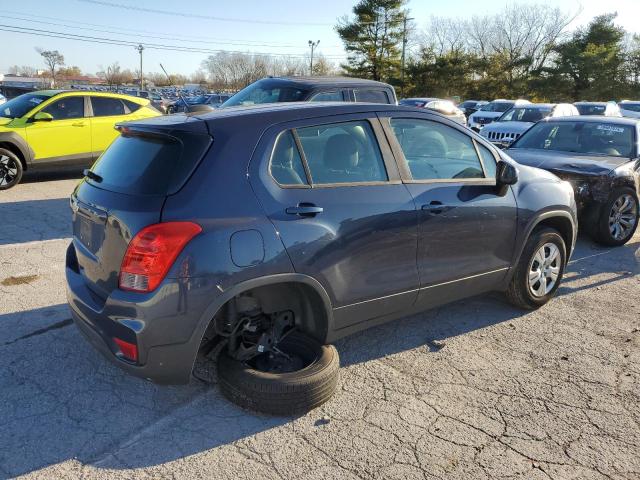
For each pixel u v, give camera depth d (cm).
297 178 318
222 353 332
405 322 449
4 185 945
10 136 939
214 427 305
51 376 352
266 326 333
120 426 304
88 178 339
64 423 305
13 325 421
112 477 264
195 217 278
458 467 277
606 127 789
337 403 330
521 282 454
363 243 335
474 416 321
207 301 279
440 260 382
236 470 271
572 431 309
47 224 720
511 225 424
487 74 5700
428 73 5619
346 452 286
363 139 352
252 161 301
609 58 5266
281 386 304
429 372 370
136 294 273
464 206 389
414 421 315
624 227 704
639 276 581
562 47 5744
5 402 322
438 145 393
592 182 669
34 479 261
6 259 575
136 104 1116
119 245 283
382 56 5362
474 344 412
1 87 2659
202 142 294
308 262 309
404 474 271
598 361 391
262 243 292
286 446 290
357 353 395
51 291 492
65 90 1077
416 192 365
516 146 843
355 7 5241
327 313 328
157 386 345
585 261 633
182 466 273
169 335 277
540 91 5506
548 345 414
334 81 788
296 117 327
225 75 7012
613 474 275
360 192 338
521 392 348
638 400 342
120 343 281
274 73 7256
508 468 277
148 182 289
